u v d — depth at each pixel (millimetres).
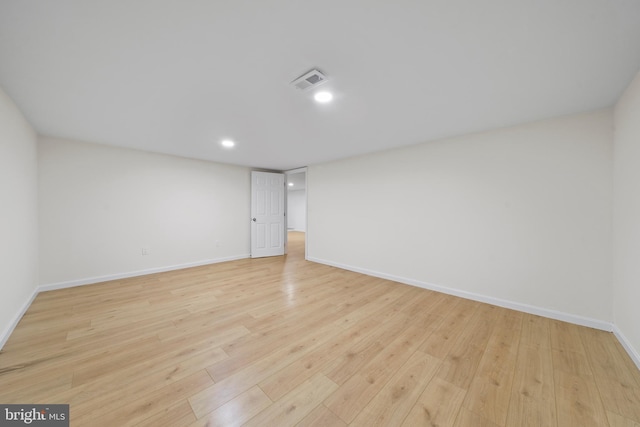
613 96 1990
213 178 4785
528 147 2570
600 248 2217
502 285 2732
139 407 1314
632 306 1802
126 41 1373
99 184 3514
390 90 1930
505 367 1683
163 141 3371
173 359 1748
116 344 1934
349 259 4340
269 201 5570
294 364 1707
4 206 1979
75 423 1207
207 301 2844
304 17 1209
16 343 1931
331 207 4648
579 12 1156
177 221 4316
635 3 1097
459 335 2109
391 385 1507
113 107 2250
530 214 2561
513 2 1111
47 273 3121
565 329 2211
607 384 1516
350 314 2523
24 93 1979
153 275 3932
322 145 3547
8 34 1291
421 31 1296
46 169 3098
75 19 1197
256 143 3447
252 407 1328
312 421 1245
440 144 3211
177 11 1163
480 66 1613
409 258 3529
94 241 3480
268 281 3646
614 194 2129
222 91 1952
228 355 1805
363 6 1140
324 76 1735
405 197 3570
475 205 2922
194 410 1300
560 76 1717
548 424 1239
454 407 1342
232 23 1244
